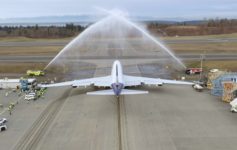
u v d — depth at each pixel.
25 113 77.88
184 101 85.31
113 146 58.66
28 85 99.44
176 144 59.03
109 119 72.69
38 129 67.62
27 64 134.00
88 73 118.06
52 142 61.09
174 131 65.19
